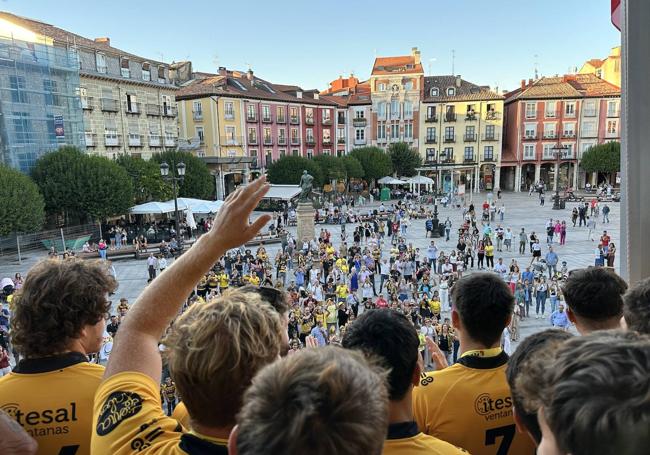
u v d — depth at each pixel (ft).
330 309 49.57
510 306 8.28
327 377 3.37
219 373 4.33
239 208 5.24
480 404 7.82
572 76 226.17
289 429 3.15
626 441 3.05
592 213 132.77
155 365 5.11
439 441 5.80
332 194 190.19
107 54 140.77
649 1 8.11
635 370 3.23
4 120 107.04
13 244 98.48
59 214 112.68
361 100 232.73
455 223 135.85
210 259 5.25
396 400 5.90
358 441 3.18
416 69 226.38
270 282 57.88
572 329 43.24
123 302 47.88
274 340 4.92
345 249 81.41
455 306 8.59
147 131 156.25
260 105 198.08
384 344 6.06
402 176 222.69
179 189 137.59
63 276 7.05
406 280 70.44
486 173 235.81
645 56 8.20
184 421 6.91
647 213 8.52
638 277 8.65
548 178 235.61
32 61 112.57
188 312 5.12
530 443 7.81
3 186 88.84
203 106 185.68
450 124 227.81
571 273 8.79
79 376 6.80
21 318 6.83
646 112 8.34
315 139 222.28
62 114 121.80
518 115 221.66
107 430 4.64
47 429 6.53
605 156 198.90
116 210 110.63
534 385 4.54
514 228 123.75
